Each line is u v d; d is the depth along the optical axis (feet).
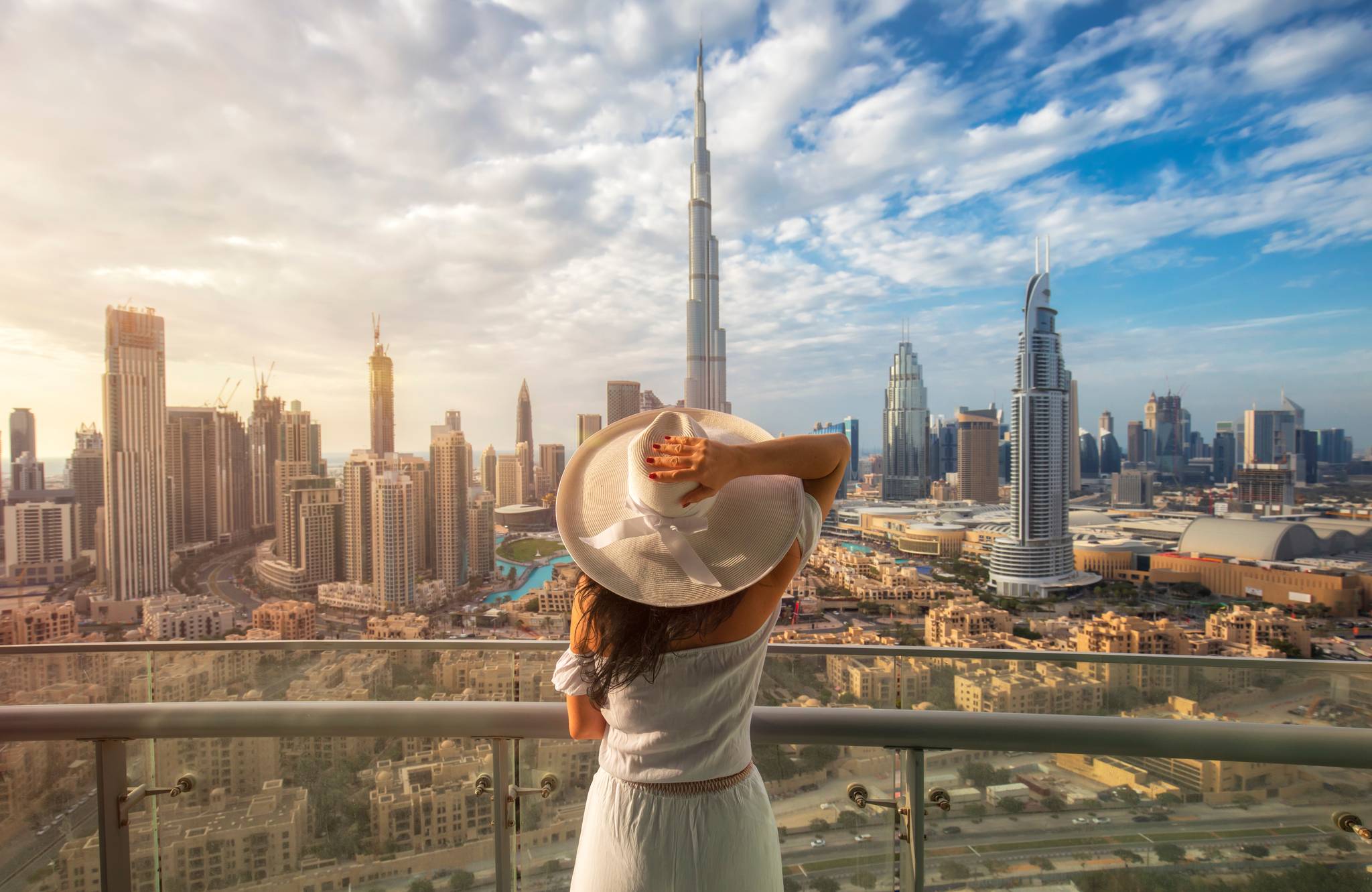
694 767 2.88
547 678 4.70
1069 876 3.81
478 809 4.13
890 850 3.97
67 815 4.00
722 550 2.84
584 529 3.00
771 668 4.95
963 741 3.82
